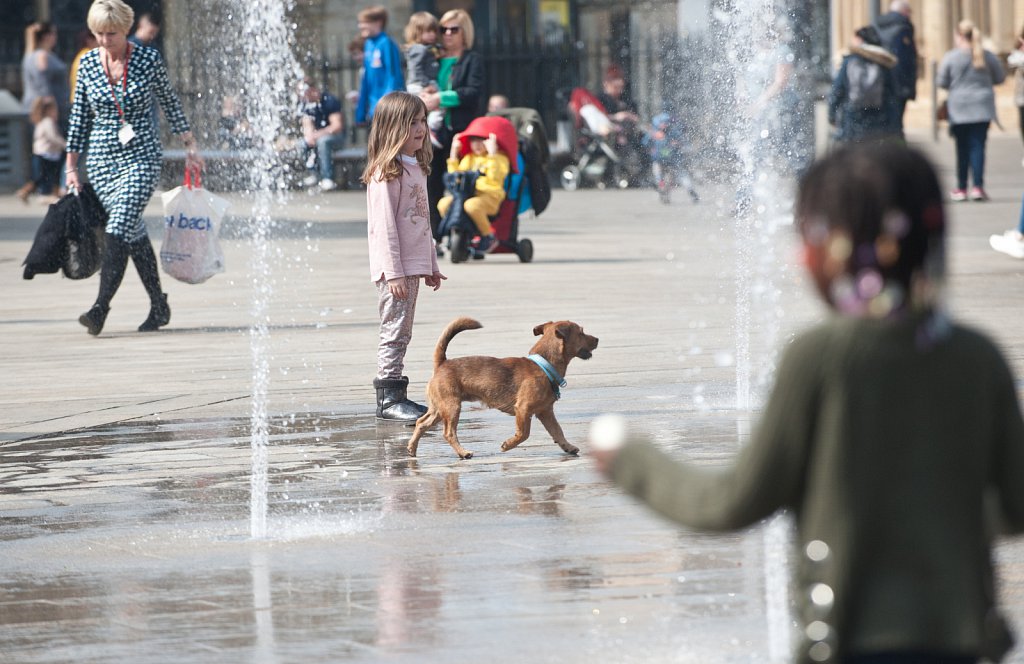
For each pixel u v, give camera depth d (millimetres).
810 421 3395
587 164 44156
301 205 39031
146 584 6914
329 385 12656
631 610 6285
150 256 16172
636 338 14734
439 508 8312
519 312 16781
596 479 9016
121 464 9742
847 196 3377
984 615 3371
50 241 15828
